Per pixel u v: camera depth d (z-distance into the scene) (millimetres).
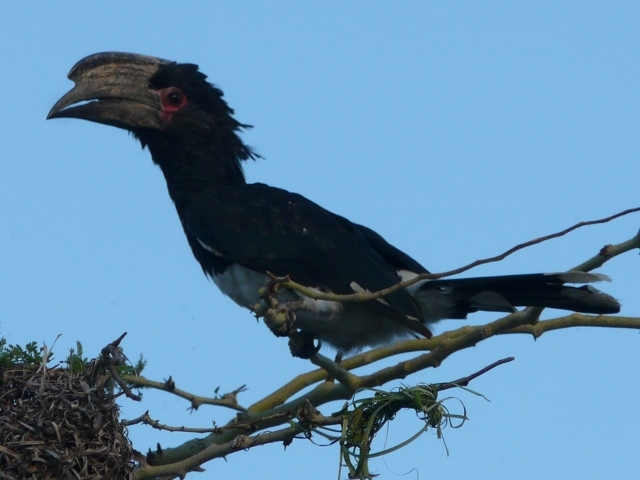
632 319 10891
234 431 10531
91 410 9492
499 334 10938
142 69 13727
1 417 9383
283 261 11891
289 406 10734
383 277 11555
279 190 12914
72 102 13430
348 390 10742
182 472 9859
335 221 12359
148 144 13727
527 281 11211
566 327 10969
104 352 9562
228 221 12312
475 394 9586
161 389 10977
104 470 9438
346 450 9469
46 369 9758
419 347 11680
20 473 9211
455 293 11672
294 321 10820
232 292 12578
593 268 10656
